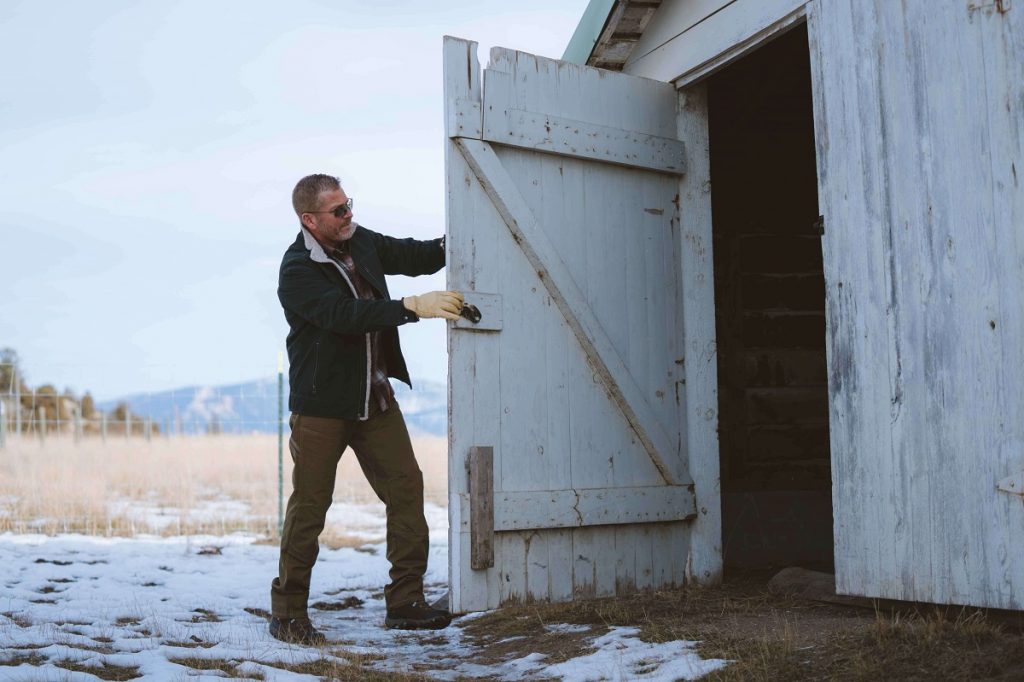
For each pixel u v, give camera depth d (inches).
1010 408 135.6
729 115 277.6
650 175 213.2
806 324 275.9
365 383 173.3
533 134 194.7
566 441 195.0
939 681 116.1
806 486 256.8
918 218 150.3
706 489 210.5
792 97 279.6
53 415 623.5
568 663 143.0
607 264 203.8
